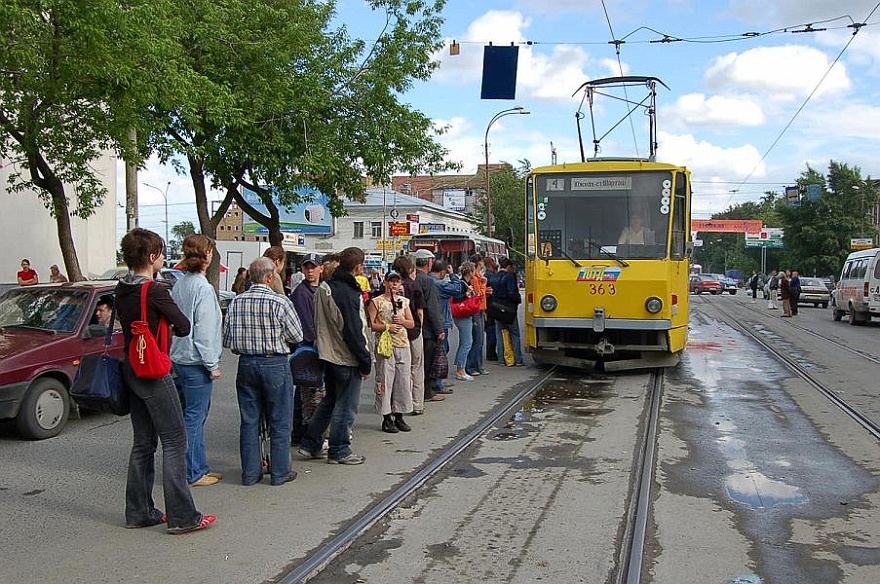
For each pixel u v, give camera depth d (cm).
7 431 924
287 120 1994
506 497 643
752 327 2448
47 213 2559
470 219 6844
